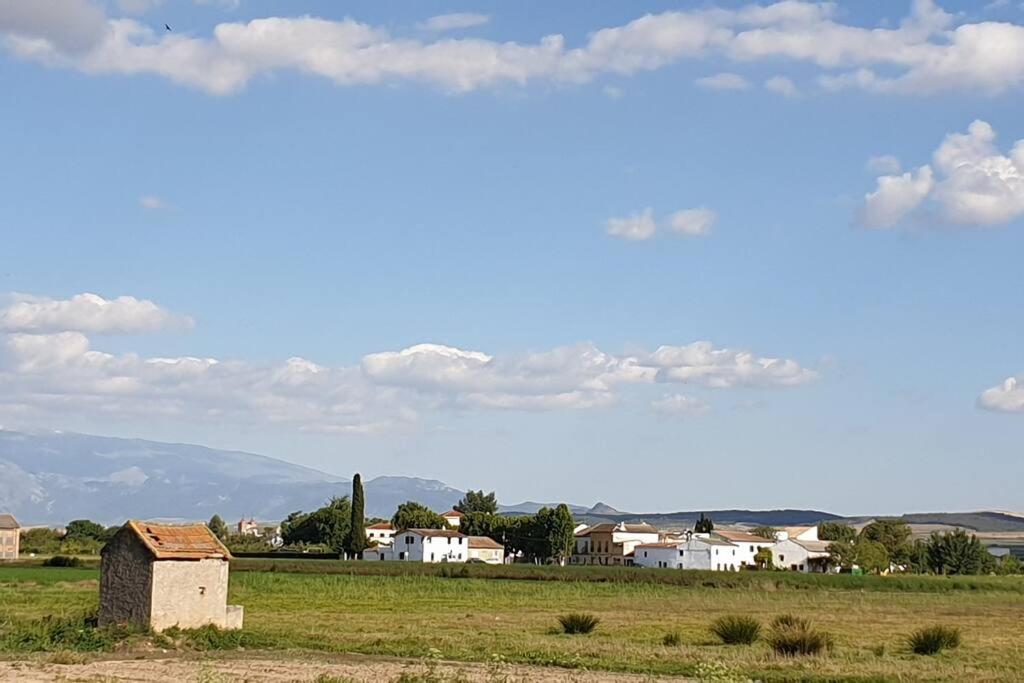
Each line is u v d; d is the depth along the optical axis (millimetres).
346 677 41906
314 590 109812
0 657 47781
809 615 87562
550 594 111625
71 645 52375
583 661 49250
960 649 57938
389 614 81750
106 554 57656
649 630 69438
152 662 47594
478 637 61875
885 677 44562
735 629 60031
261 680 41094
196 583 58188
